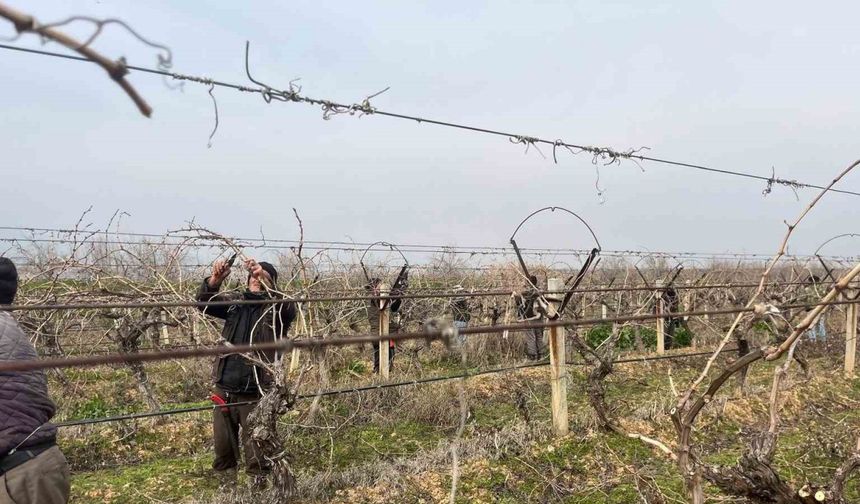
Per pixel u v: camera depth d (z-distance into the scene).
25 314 6.45
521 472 5.03
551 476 4.99
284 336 4.52
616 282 13.46
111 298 6.13
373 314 9.00
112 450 5.73
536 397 7.50
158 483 4.96
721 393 7.52
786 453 5.45
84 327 7.62
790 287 10.60
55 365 1.22
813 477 4.82
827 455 5.23
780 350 2.80
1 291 3.08
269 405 4.10
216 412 4.57
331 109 3.63
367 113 3.84
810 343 10.90
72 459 5.53
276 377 4.10
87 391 7.58
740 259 14.39
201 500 4.59
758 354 2.90
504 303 10.38
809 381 8.09
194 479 5.05
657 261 14.60
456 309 10.07
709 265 15.69
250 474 4.46
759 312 2.94
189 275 7.21
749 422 6.55
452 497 2.11
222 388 4.52
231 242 4.57
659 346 10.64
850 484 4.73
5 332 2.75
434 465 5.14
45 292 6.57
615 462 5.23
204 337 6.53
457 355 9.98
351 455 5.61
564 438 5.64
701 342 11.91
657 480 4.85
